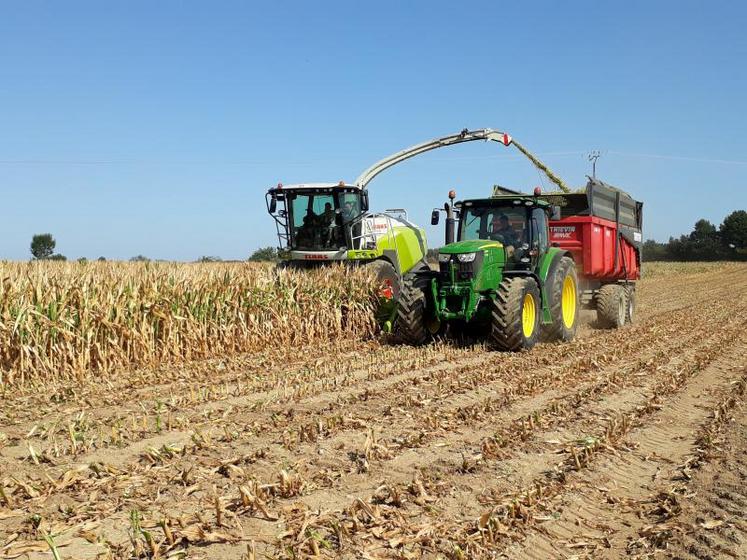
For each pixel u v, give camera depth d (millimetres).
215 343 11266
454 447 5750
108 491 4645
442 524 4168
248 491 4363
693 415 7195
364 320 13125
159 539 3924
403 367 9445
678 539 4168
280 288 12258
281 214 14266
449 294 10906
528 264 11508
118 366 9719
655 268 64750
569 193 14125
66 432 6219
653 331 13977
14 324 8570
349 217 14070
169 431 6203
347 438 5973
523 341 10695
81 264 11836
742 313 18953
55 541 3891
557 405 7070
